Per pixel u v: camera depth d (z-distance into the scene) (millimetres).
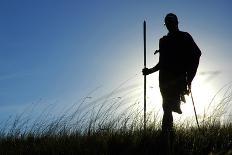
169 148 7996
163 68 8625
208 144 8273
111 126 9156
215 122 9344
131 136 8688
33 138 10031
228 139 8406
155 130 8891
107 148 8273
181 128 9211
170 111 8391
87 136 9086
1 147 9398
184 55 8562
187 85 8523
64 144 8867
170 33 8758
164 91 8539
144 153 8039
